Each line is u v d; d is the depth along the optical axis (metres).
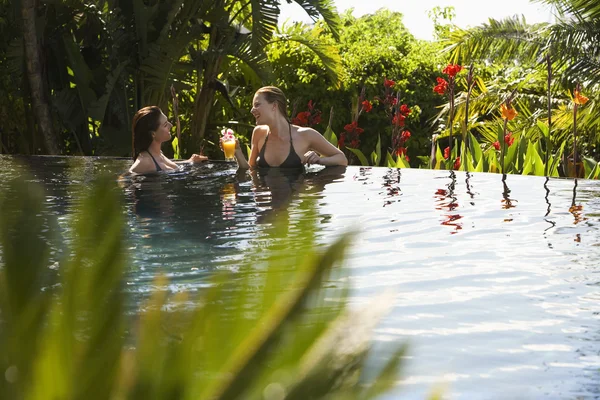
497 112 14.74
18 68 11.45
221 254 2.55
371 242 2.82
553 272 2.31
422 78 15.33
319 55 13.06
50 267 0.33
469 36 14.11
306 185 4.96
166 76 11.48
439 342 1.58
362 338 0.31
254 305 0.33
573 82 12.62
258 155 6.44
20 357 0.31
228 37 12.14
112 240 0.34
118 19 11.28
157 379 0.31
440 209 3.77
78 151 12.62
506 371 1.40
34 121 12.22
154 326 0.33
